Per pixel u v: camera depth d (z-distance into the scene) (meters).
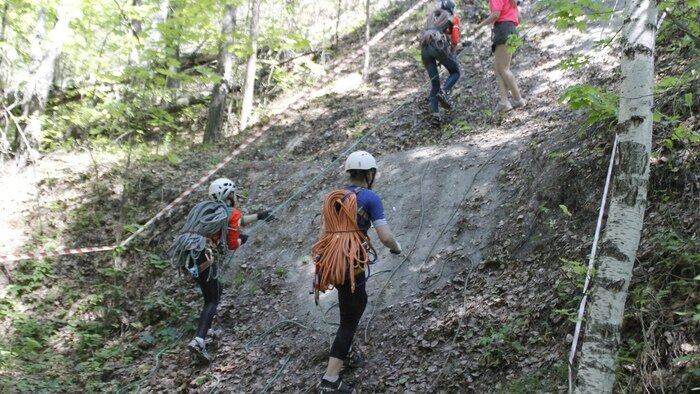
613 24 7.90
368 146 8.13
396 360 4.39
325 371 4.61
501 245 4.96
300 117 10.24
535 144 5.83
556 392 3.44
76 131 11.36
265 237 6.73
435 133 7.73
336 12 15.62
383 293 5.11
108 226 8.27
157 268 7.11
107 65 9.86
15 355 5.98
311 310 5.38
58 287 7.34
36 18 10.91
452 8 7.73
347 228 4.13
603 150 4.73
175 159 9.05
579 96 3.37
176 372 5.30
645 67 2.73
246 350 5.21
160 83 7.65
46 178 9.48
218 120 10.91
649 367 3.22
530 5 10.08
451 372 4.04
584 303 3.51
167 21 7.62
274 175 8.17
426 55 7.60
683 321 3.23
